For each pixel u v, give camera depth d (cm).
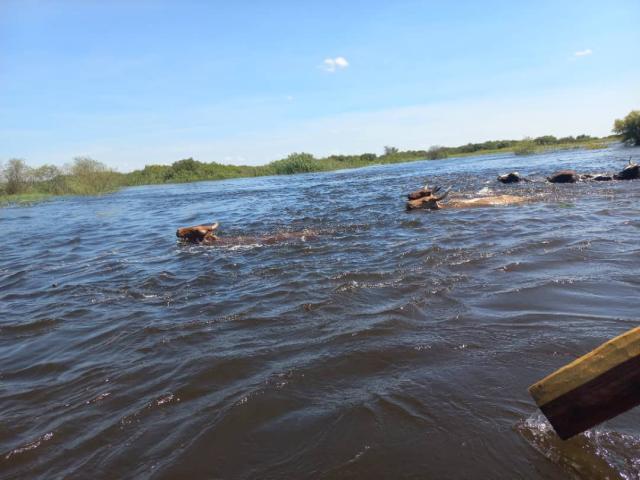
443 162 6094
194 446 327
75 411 389
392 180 2992
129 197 3475
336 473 288
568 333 450
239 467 302
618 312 493
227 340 510
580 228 930
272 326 541
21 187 4778
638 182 1575
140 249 1147
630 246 754
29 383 450
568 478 268
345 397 373
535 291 579
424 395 363
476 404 345
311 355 452
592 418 249
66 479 304
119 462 317
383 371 410
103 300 711
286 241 1076
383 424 331
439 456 295
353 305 588
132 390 415
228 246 1077
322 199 2081
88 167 4588
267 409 364
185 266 902
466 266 718
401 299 591
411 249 862
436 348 442
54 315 652
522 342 439
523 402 343
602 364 239
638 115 4038
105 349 517
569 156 3825
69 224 1889
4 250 1304
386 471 286
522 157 4769
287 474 291
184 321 582
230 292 697
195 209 2148
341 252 901
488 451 295
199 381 419
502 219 1113
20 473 315
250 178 6319
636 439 295
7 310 696
